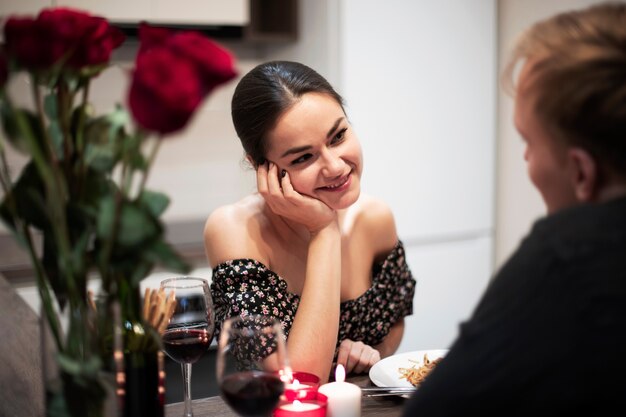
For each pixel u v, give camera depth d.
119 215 0.97
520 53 0.99
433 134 3.43
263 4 3.52
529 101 0.96
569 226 0.91
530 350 0.89
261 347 1.12
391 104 3.31
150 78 0.87
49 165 0.97
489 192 3.63
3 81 0.94
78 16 0.96
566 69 0.92
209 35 3.51
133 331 1.07
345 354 1.67
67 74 0.98
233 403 1.11
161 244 0.99
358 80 3.22
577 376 0.87
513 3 3.49
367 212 1.96
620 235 0.89
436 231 3.51
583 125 0.91
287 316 1.76
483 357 0.92
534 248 0.93
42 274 1.03
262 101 1.63
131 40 3.44
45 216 1.01
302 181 1.66
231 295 1.74
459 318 3.65
